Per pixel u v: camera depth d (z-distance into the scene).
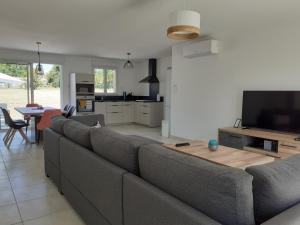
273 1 3.00
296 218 0.94
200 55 4.95
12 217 2.25
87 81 7.51
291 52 3.59
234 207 0.95
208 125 5.02
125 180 1.49
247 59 4.18
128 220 1.48
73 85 7.41
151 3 3.09
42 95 7.45
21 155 4.34
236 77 4.38
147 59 8.47
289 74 3.62
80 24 4.09
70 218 2.25
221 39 4.60
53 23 4.04
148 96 8.80
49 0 3.04
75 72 7.78
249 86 4.18
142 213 1.34
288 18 3.59
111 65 8.63
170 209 1.13
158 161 1.35
